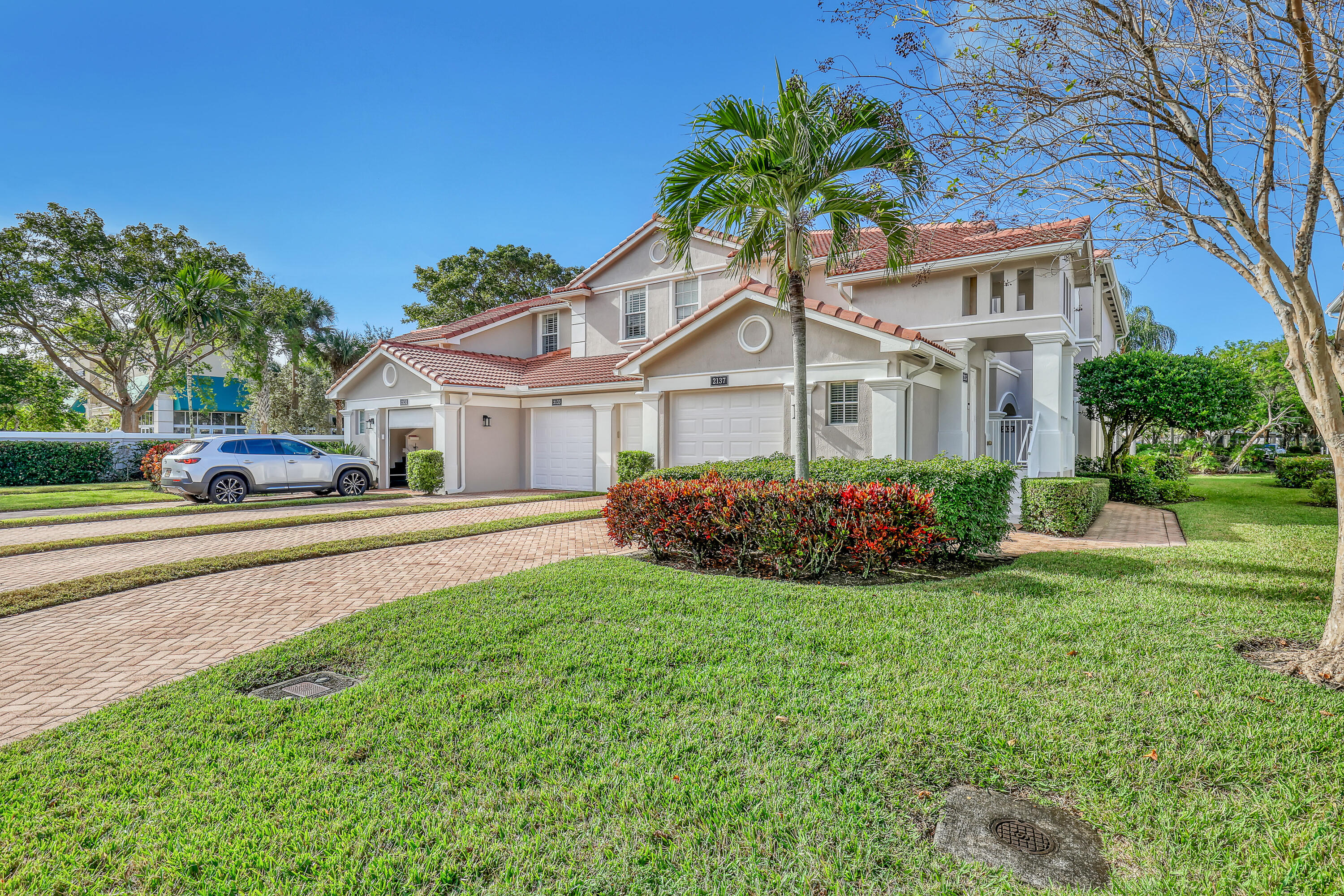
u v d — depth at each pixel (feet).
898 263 29.86
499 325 75.10
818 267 55.77
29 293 88.84
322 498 56.85
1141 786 9.82
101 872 8.29
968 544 26.23
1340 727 11.37
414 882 8.01
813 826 8.99
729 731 11.60
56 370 115.65
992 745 10.95
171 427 128.77
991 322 45.93
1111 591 20.72
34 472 71.67
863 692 13.07
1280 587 20.89
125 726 12.26
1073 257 37.24
